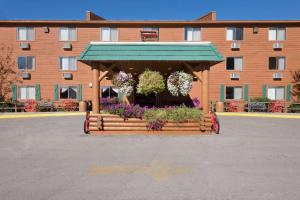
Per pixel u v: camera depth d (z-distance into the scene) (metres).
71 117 20.36
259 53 28.02
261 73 28.02
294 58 27.98
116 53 12.47
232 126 15.40
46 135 12.16
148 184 5.88
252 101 27.20
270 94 28.12
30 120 18.38
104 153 8.70
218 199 5.10
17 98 28.20
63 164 7.46
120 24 28.05
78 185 5.83
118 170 6.89
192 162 7.64
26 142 10.57
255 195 5.29
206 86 12.73
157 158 8.06
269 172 6.74
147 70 12.93
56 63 28.17
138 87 12.91
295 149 9.34
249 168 7.07
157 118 12.08
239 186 5.76
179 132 12.27
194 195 5.28
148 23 27.72
